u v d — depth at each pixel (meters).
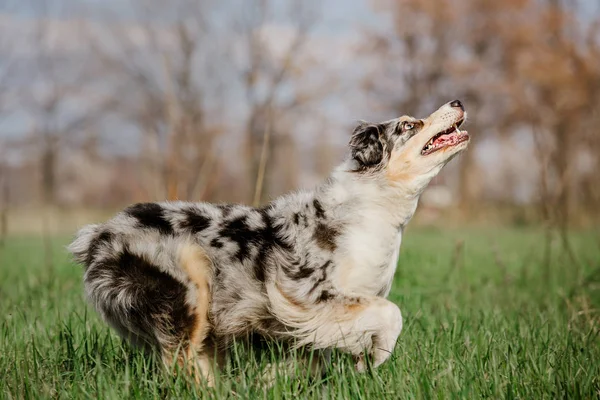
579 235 20.86
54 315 7.80
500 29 47.78
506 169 42.53
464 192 46.12
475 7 49.19
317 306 5.60
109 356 5.95
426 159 5.95
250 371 5.29
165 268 5.55
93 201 54.47
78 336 6.58
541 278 11.43
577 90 38.00
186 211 5.87
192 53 44.00
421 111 50.78
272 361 5.59
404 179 5.91
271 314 5.73
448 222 39.66
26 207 44.16
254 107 41.50
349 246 5.68
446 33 50.44
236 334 5.80
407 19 50.09
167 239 5.64
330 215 5.80
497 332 6.84
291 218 5.83
